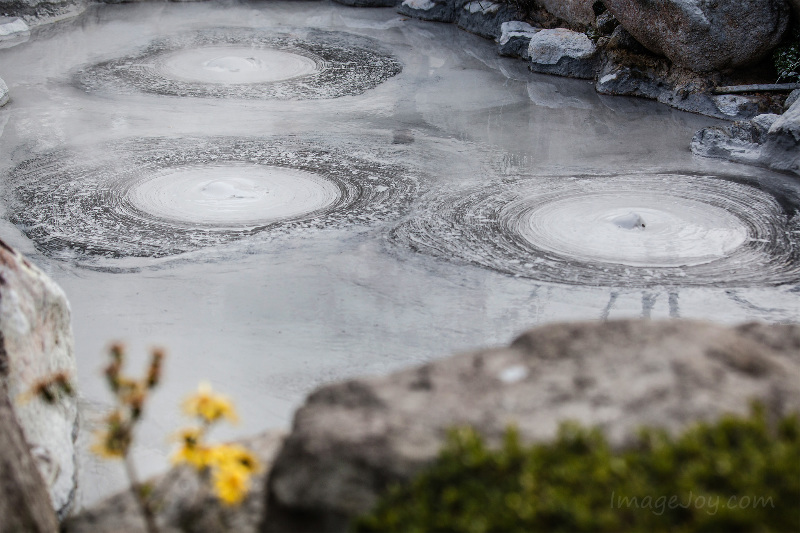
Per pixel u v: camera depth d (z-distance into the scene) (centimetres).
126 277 786
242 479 285
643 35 1436
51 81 1507
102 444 306
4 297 455
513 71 1616
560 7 1756
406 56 1711
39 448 447
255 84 1501
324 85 1497
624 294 743
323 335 680
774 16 1319
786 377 318
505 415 308
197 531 332
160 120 1288
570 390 317
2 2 1941
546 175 1058
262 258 822
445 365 346
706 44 1346
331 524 294
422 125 1272
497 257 824
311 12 2145
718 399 301
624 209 938
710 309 713
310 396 342
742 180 1038
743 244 851
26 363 465
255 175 1051
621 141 1205
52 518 371
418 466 292
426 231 888
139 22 2016
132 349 658
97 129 1243
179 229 895
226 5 2223
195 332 686
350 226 900
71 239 873
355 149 1154
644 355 330
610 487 256
